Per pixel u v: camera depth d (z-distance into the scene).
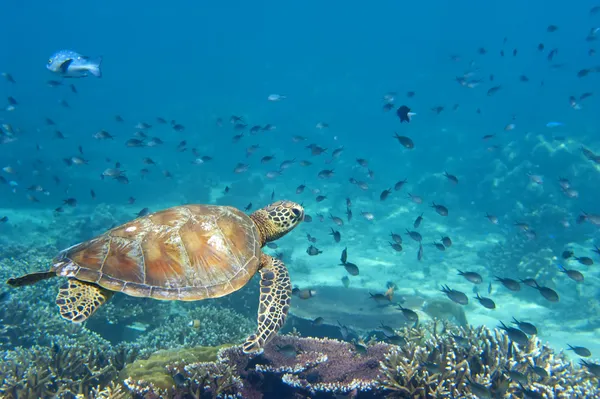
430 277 17.67
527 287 15.67
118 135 61.50
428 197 29.92
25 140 47.59
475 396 5.66
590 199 23.41
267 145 51.72
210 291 4.78
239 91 98.88
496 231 23.52
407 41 123.69
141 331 10.70
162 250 4.91
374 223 25.52
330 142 52.59
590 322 13.20
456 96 62.50
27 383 6.62
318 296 12.81
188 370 6.48
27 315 9.61
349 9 134.50
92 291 4.65
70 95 108.06
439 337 7.36
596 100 54.72
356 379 6.25
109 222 21.62
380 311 11.54
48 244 17.95
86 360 7.60
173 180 35.38
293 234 23.88
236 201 29.92
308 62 107.25
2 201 28.38
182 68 129.12
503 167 28.16
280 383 6.49
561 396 5.81
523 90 60.75
